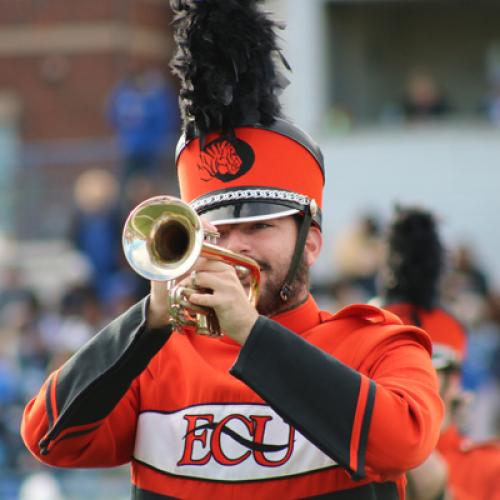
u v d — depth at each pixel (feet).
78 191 135.54
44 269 132.98
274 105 38.06
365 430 33.63
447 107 156.97
